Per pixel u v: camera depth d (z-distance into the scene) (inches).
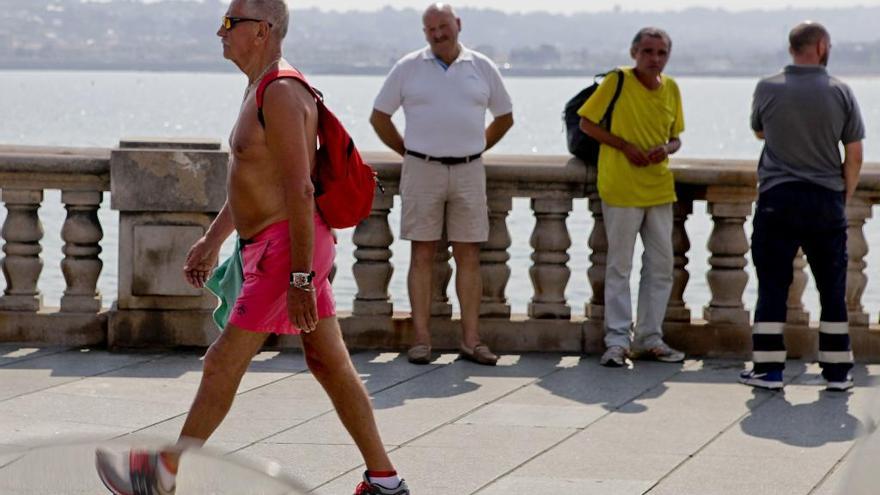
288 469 253.0
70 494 90.6
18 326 362.3
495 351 368.8
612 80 351.3
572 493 241.6
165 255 355.9
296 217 212.4
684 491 243.8
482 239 354.3
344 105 6205.7
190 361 346.3
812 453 270.2
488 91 353.7
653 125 351.6
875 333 365.1
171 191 353.7
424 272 355.6
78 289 365.4
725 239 367.2
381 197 366.9
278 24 220.7
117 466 90.6
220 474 90.2
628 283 357.7
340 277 882.1
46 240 1004.6
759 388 327.6
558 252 370.9
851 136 324.8
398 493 228.5
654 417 298.5
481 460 262.1
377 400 310.8
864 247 365.4
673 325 368.2
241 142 216.1
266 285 218.7
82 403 302.0
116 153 352.5
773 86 327.3
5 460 90.7
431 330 368.8
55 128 3725.4
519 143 3198.8
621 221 353.4
